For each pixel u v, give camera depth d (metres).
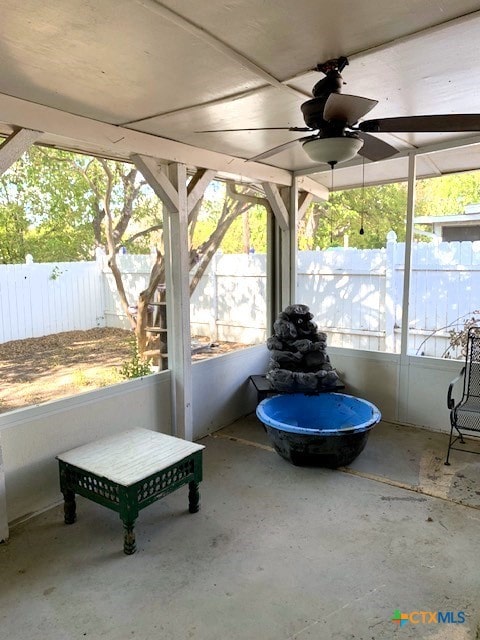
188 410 3.63
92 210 4.24
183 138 3.22
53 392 3.24
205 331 4.86
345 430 3.07
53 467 2.79
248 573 2.15
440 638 1.77
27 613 1.92
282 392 3.93
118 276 3.96
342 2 1.53
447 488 2.95
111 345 3.95
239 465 3.33
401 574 2.13
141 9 1.54
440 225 6.54
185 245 3.47
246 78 2.16
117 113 2.64
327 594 2.01
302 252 5.11
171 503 2.80
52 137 2.61
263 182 4.30
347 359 4.41
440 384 3.89
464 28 1.73
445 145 3.58
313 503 2.79
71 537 2.46
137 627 1.84
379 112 2.74
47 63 1.95
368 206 8.23
